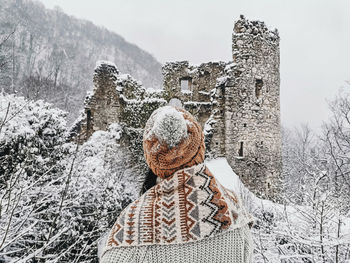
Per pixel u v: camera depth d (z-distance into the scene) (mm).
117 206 6211
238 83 13094
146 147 1221
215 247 984
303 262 4191
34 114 6250
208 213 1024
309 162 18453
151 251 977
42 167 5043
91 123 15055
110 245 1007
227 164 12664
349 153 14461
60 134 6812
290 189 17531
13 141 5121
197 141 1195
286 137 28828
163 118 1152
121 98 14977
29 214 3320
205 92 16109
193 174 1119
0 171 4535
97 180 6062
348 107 13859
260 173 12852
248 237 1141
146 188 1374
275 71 13867
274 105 13664
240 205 1235
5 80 9820
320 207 4148
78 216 4852
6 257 3502
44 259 3600
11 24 22266
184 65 16312
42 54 33344
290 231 4293
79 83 31672
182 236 979
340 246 4098
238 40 13344
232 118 12977
